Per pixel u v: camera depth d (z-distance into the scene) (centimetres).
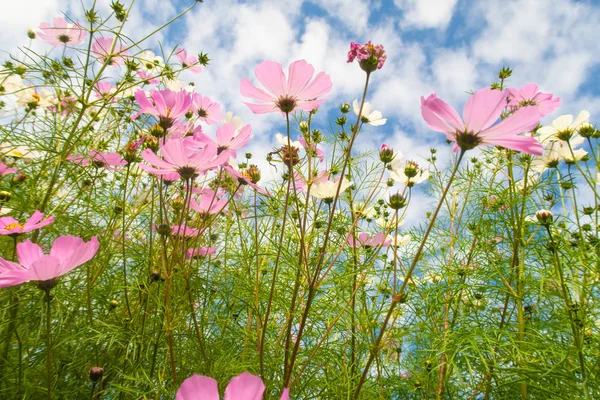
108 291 51
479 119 27
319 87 36
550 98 52
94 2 54
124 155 48
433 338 50
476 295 59
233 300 52
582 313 44
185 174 37
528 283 51
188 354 46
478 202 68
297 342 36
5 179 56
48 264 30
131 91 62
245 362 45
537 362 45
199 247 49
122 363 45
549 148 56
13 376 40
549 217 43
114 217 55
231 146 46
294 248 51
